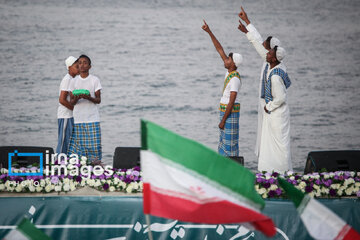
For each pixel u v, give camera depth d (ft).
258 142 74.38
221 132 75.00
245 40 192.13
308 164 63.10
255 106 144.97
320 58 180.04
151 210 35.14
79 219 51.49
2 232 50.85
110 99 145.79
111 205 51.62
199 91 153.99
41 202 51.39
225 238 51.11
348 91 157.89
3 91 148.25
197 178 34.83
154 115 136.36
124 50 180.04
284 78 70.03
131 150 64.18
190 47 185.16
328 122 137.08
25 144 118.42
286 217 51.93
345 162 61.87
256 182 54.70
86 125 72.33
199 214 34.78
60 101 72.38
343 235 34.55
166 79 161.48
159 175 34.73
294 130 131.34
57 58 171.42
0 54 171.73
